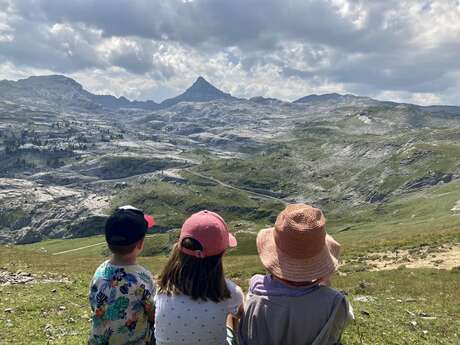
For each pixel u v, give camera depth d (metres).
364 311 3.96
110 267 1.51
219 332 1.31
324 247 1.22
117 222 1.48
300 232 1.16
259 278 1.31
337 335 1.25
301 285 1.23
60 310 4.09
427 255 9.02
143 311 1.51
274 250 1.24
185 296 1.30
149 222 1.57
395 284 6.30
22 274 6.41
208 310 1.29
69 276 6.50
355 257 9.98
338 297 1.22
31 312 3.91
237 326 1.33
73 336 3.12
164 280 1.33
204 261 1.29
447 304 4.84
